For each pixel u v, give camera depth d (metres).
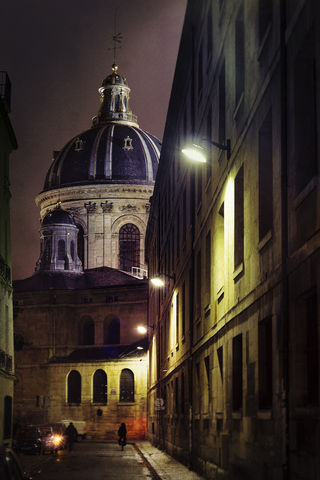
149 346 62.84
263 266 14.73
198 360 26.36
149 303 65.81
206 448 23.44
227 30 20.00
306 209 11.66
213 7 22.95
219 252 21.75
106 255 104.25
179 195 35.41
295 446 12.05
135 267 104.56
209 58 24.08
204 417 24.08
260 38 15.42
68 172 108.31
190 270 29.09
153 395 55.41
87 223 105.44
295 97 12.51
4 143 35.31
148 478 26.25
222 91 21.73
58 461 37.50
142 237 105.25
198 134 26.97
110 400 77.12
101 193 105.75
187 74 31.36
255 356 15.38
